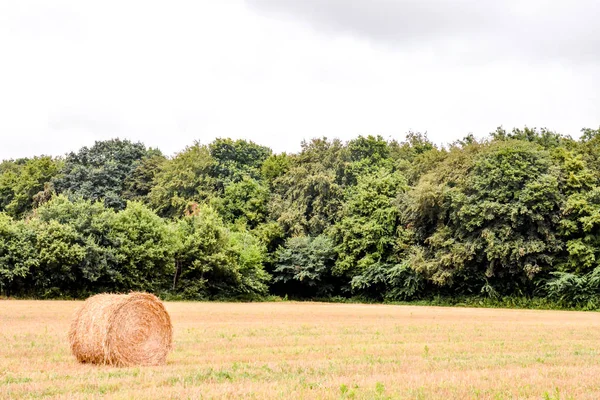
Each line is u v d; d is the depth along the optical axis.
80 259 43.22
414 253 50.59
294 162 66.38
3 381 10.73
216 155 73.38
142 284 47.56
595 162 47.66
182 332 20.94
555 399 9.18
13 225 44.28
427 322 27.33
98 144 76.56
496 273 46.62
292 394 9.39
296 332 21.39
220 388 9.88
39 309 32.03
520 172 45.16
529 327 24.64
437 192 48.28
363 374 11.73
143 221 48.41
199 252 50.75
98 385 10.36
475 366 13.05
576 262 43.19
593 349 16.81
